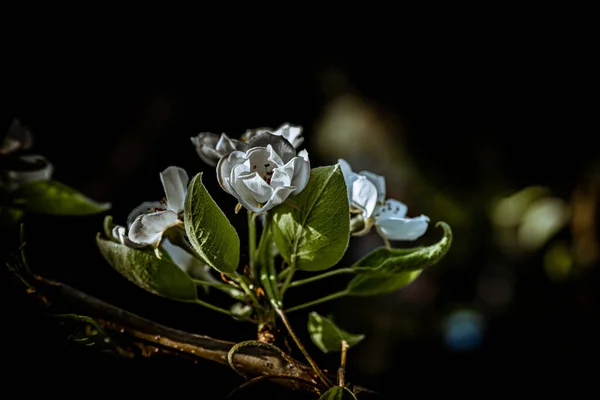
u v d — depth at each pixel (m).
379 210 0.46
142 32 1.50
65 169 1.33
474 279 1.86
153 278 0.44
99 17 1.44
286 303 1.14
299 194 0.42
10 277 0.44
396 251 0.45
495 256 1.87
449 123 1.95
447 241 0.44
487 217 1.91
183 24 1.56
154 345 0.44
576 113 1.87
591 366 1.57
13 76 1.32
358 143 1.92
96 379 0.45
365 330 1.63
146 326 0.44
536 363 1.63
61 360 0.44
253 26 1.67
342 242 0.43
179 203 0.44
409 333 1.69
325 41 1.82
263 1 1.67
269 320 0.45
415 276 0.46
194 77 1.59
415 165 1.97
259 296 0.45
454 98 1.93
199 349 0.44
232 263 0.43
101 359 0.45
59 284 0.45
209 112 1.61
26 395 0.44
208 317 0.90
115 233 0.45
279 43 1.74
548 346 1.64
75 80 1.39
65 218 1.00
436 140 1.96
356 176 0.44
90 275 0.98
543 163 1.88
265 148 0.42
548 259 1.73
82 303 0.44
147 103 1.49
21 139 0.50
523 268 1.78
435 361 1.65
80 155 1.36
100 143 1.39
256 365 0.43
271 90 1.75
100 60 1.43
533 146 1.90
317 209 0.42
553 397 1.56
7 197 0.50
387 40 1.87
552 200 1.81
